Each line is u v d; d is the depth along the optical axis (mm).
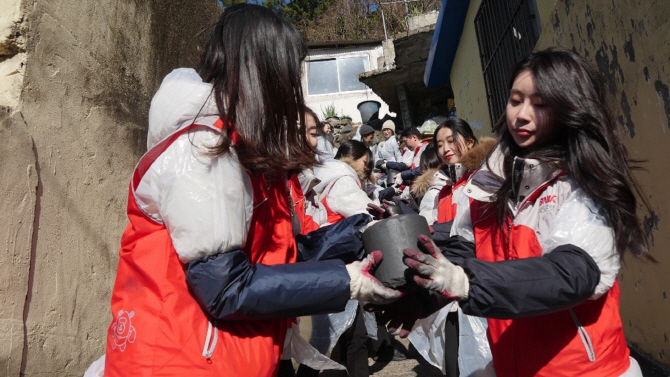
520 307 1173
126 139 2988
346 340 3342
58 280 2264
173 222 1196
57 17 2477
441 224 2203
